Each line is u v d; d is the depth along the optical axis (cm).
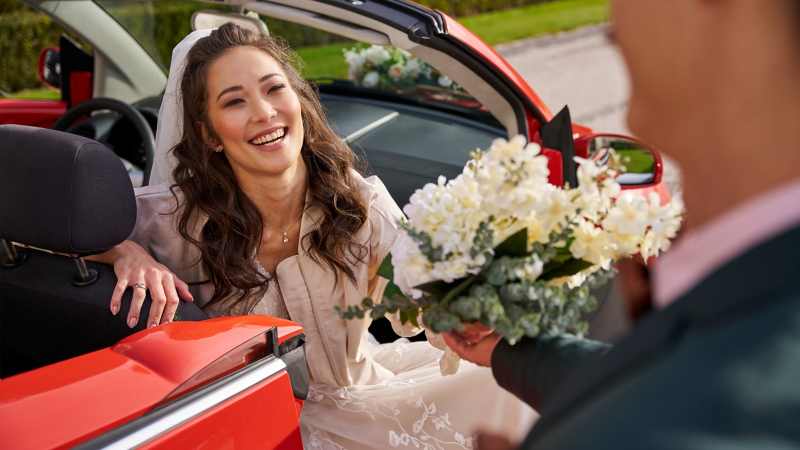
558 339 85
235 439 106
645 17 44
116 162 126
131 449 91
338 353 167
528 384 84
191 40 194
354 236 165
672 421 31
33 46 728
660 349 37
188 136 161
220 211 160
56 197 120
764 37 38
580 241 96
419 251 98
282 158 153
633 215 93
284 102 152
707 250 43
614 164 99
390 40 191
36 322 141
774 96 38
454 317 94
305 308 165
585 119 664
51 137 121
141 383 99
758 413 30
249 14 223
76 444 88
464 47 202
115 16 282
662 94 46
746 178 41
